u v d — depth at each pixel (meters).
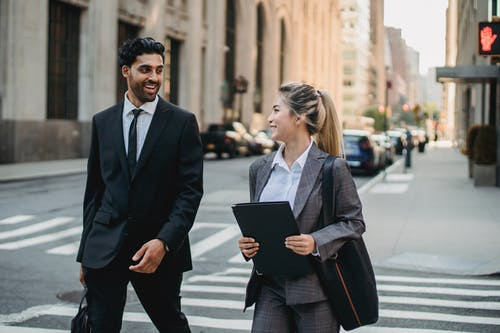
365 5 155.25
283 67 71.44
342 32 141.25
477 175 21.50
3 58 27.48
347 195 3.44
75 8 32.28
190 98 45.62
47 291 7.66
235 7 56.56
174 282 3.93
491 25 12.38
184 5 45.28
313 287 3.35
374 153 28.47
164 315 3.97
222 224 13.38
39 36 28.78
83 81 32.72
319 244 3.25
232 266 9.45
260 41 63.75
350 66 140.88
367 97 158.38
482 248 10.47
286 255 3.30
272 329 3.44
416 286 8.10
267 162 3.62
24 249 10.41
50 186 20.20
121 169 3.85
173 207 3.85
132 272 3.86
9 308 6.87
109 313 3.80
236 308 6.95
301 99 3.50
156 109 3.91
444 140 116.94
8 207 15.25
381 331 6.11
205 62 49.56
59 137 30.77
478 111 36.00
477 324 6.37
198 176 3.90
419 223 13.27
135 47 3.80
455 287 8.06
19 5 27.44
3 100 27.55
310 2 80.88
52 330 6.09
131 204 3.81
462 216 14.29
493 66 21.05
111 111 3.98
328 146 3.65
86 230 3.95
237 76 57.16
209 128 40.62
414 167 34.00
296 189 3.47
